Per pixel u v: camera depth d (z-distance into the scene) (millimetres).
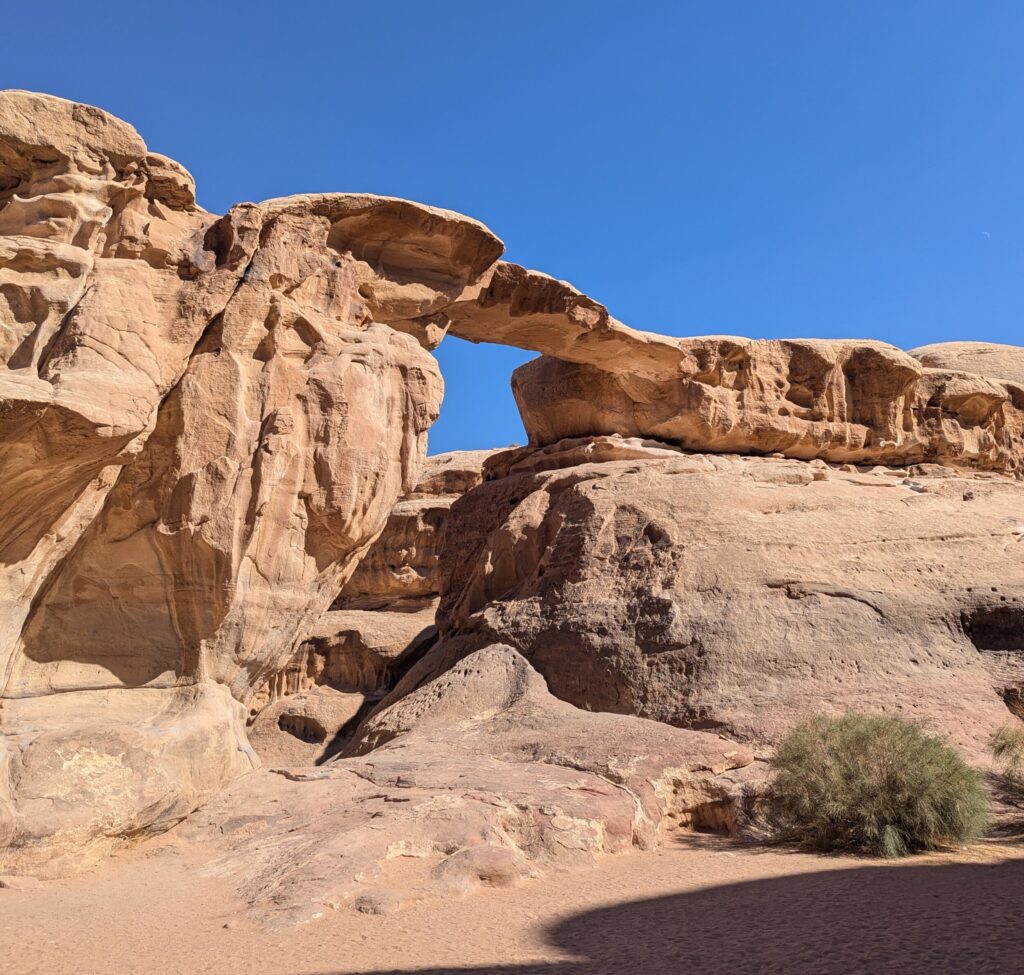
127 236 12008
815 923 7477
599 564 17750
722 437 21625
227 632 12594
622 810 11008
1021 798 11734
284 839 10398
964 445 23703
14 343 11328
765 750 12922
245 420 12680
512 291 17406
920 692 13906
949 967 6102
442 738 14445
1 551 11086
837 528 17594
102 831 10352
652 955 6945
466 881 9102
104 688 12023
